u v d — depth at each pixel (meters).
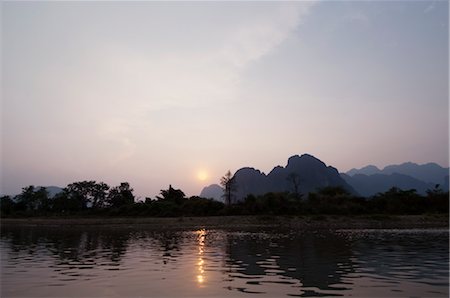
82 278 16.92
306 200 96.06
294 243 34.16
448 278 16.28
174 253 26.69
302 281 15.90
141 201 107.00
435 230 54.00
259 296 13.38
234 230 57.31
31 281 16.30
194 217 79.38
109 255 25.75
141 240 39.16
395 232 49.88
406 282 15.48
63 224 77.38
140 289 14.59
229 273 17.98
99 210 97.06
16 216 98.25
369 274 17.41
